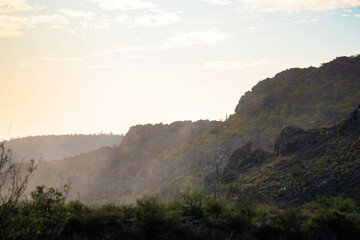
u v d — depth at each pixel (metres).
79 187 169.62
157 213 17.66
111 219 17.27
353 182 47.72
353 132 60.38
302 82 179.00
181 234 17.28
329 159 56.25
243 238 17.48
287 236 18.12
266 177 59.78
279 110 163.50
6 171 10.45
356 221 19.31
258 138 119.38
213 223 18.70
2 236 10.60
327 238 18.09
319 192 48.41
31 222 11.46
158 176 146.75
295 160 61.56
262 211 22.42
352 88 153.12
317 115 138.62
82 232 15.83
